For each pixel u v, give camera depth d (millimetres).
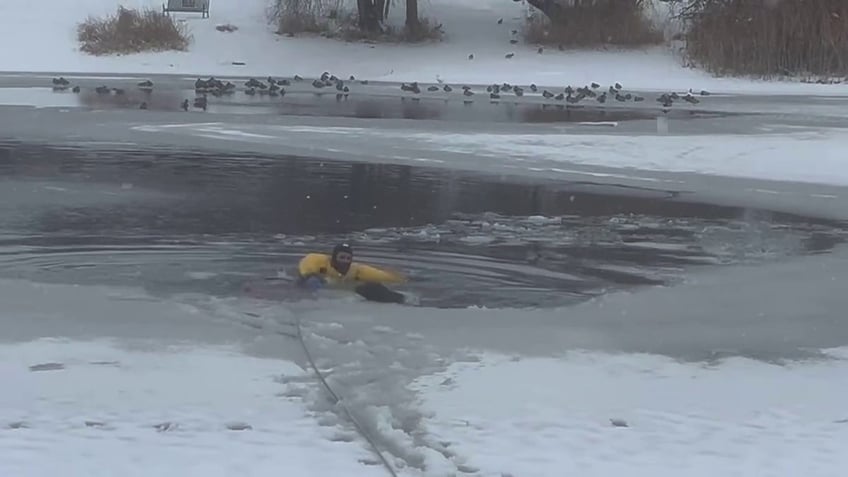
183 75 38875
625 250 12117
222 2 49406
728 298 9609
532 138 21547
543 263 11336
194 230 12438
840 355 7668
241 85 34625
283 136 21234
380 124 23484
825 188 17094
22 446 5312
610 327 8383
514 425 5875
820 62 40750
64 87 31797
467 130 22672
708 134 22688
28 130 21203
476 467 5227
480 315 8703
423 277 10516
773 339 8117
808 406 6383
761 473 5270
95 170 16672
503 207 14734
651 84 39312
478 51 44219
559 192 16125
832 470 5324
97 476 4977
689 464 5371
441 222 13531
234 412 5945
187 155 18578
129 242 11656
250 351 7273
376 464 5219
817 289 10055
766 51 40781
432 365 7062
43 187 15055
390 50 44375
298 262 10891
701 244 12594
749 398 6520
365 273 9891
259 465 5168
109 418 5781
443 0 52031
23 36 43562
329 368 6895
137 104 26922
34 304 8477
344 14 47844
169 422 5746
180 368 6762
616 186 16766
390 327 8125
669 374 7047
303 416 5914
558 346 7707
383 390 6441
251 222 13055
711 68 41156
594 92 33938
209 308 8648
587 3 45625
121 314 8227
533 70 41250
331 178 16625
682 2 47031
